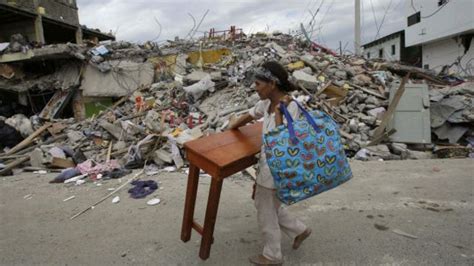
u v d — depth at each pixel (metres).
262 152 2.40
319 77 9.80
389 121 6.94
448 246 2.87
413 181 4.53
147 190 4.60
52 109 14.09
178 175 5.38
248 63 11.95
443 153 6.24
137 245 3.11
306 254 2.83
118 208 4.06
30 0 17.06
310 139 2.18
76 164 6.72
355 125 7.27
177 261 2.82
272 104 2.43
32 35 18.06
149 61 14.27
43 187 5.14
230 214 3.69
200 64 13.89
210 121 8.29
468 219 3.35
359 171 5.10
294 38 16.84
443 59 23.05
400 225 3.28
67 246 3.18
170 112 9.41
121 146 7.33
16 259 2.99
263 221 2.50
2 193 4.94
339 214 3.58
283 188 2.19
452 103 7.21
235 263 2.75
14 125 9.83
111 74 14.11
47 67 15.66
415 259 2.70
